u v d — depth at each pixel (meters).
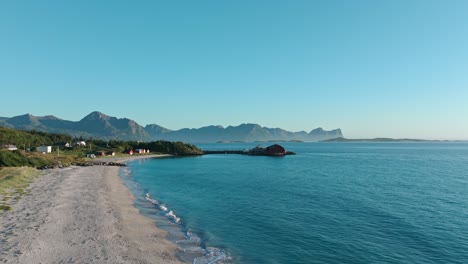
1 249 22.52
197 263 22.70
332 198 48.47
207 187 60.38
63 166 97.31
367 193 53.41
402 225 33.75
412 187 60.88
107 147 193.38
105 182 62.31
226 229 31.67
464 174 85.81
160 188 59.00
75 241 24.98
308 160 149.38
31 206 36.22
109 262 21.25
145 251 24.08
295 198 48.38
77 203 39.16
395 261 24.34
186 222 34.03
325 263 23.75
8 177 55.56
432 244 28.05
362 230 31.81
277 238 29.11
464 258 25.05
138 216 35.12
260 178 75.62
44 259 21.17
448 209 41.41
